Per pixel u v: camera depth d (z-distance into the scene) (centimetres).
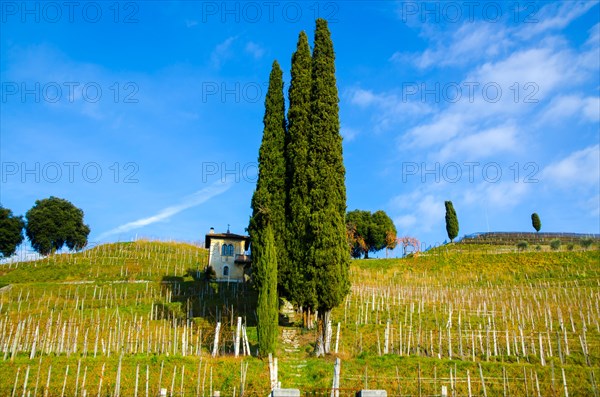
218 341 4022
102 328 4559
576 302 5328
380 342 4003
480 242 10469
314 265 3891
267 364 3428
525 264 7969
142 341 3975
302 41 4903
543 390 2953
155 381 3156
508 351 3638
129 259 8144
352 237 10825
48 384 3045
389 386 2981
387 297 5262
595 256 7888
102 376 3066
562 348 3756
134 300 5878
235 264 7312
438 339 4044
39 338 4197
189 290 6375
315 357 3688
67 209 10350
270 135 4828
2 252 9162
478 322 4581
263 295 3706
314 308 3847
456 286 6969
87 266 7638
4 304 5675
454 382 3006
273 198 4566
